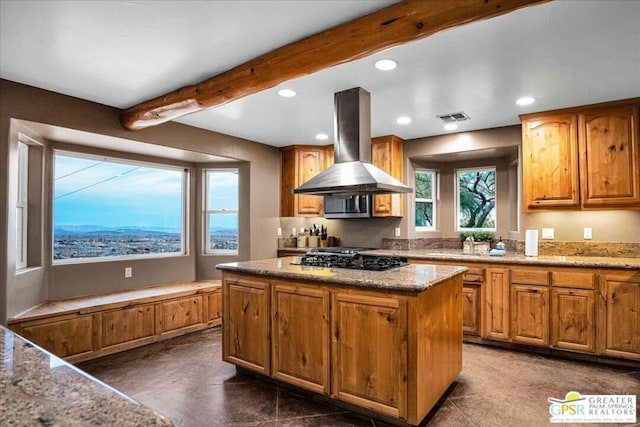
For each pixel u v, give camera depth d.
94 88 3.04
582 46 2.34
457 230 5.11
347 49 2.08
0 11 1.95
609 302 3.16
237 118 3.95
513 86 3.02
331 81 2.92
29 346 1.02
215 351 3.54
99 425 0.60
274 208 5.29
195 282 4.72
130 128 3.57
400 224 4.91
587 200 3.48
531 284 3.47
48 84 2.95
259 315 2.78
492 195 4.91
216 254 5.00
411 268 2.71
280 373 2.66
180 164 4.83
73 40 2.27
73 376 0.82
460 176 5.14
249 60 2.51
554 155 3.64
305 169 5.25
